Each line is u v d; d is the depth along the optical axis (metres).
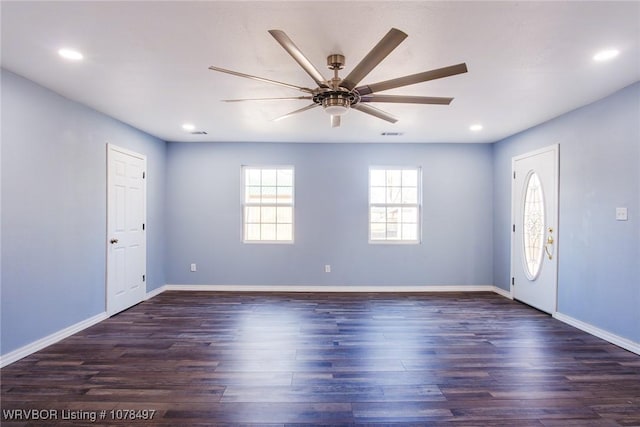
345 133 4.39
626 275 2.79
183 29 1.90
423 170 4.98
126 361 2.55
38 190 2.73
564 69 2.40
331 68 2.21
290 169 5.07
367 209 4.98
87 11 1.71
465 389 2.18
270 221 5.06
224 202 4.97
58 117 2.93
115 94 2.95
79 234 3.20
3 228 2.43
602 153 3.02
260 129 4.20
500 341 2.98
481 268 5.01
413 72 2.43
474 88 2.77
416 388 2.19
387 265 4.98
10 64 2.35
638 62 2.29
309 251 4.97
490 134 4.44
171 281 4.97
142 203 4.30
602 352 2.74
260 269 4.97
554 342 2.96
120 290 3.84
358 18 1.78
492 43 2.04
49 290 2.84
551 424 1.83
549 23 1.82
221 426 1.79
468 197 5.01
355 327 3.33
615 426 1.81
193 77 2.56
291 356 2.65
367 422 1.84
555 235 3.63
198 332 3.18
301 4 1.66
